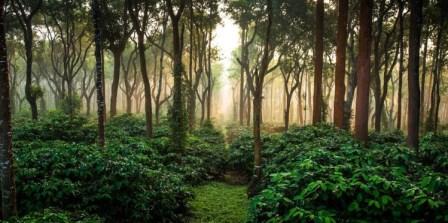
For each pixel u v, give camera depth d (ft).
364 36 44.86
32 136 46.52
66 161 26.99
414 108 36.91
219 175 47.75
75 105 91.35
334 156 20.62
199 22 97.71
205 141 65.26
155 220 27.35
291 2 85.51
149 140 49.65
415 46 37.32
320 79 61.31
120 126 67.67
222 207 34.22
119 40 79.36
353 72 80.64
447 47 88.79
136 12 59.77
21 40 116.78
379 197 14.69
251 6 91.04
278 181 18.22
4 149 19.83
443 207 14.07
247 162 47.96
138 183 26.86
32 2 77.25
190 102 74.79
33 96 65.21
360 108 44.37
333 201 15.46
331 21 88.99
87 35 106.22
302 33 90.74
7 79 19.76
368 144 41.88
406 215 14.44
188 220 30.30
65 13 89.04
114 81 82.07
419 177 18.99
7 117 19.83
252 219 18.02
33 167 25.72
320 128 48.29
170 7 53.36
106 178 25.53
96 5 39.52
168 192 28.68
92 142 47.39
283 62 103.65
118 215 25.68
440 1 69.51
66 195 23.99
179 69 52.49
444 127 102.83
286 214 15.28
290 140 44.11
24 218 19.30
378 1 77.41
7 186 19.94
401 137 54.49
